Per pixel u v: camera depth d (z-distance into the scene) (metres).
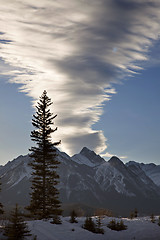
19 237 24.97
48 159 43.12
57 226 30.17
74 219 33.22
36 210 40.91
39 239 25.70
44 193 41.88
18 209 26.06
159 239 29.22
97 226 31.27
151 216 37.47
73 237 27.70
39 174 42.31
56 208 41.84
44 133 43.47
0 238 24.42
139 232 30.44
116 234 29.77
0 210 30.39
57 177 42.78
